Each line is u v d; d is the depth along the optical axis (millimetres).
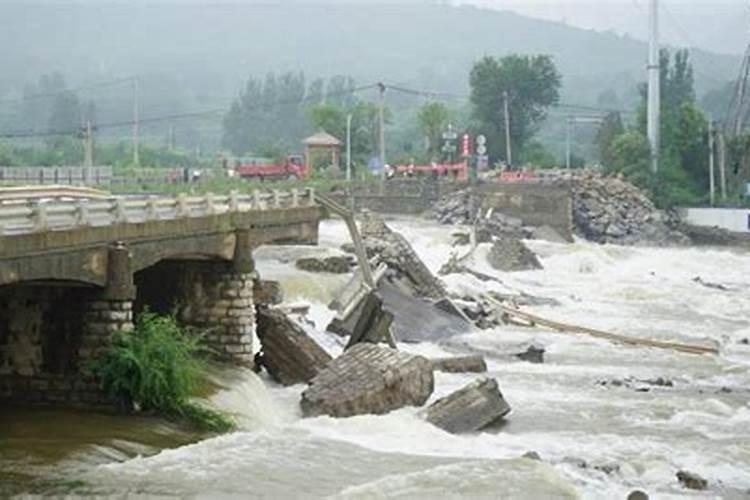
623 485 35906
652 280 107938
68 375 39656
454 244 110688
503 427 44188
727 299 95000
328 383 44062
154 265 51438
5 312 40625
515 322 75688
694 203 162250
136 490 29578
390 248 79562
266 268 74375
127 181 129125
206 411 38562
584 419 46250
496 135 197625
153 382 38156
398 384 43812
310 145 174625
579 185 146375
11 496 28578
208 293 51156
